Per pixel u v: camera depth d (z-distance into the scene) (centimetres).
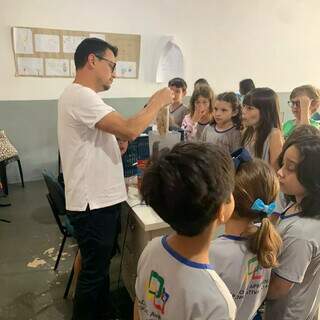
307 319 113
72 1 405
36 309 208
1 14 380
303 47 565
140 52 454
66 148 163
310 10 553
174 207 69
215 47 498
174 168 68
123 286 224
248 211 94
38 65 406
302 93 235
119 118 154
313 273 106
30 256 264
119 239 222
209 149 71
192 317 72
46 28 400
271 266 94
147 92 471
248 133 210
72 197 165
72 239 287
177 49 472
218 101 239
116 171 170
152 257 81
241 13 503
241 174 95
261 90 200
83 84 164
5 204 358
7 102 404
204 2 474
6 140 373
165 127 189
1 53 389
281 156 113
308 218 101
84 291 177
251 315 102
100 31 426
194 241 74
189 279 73
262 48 533
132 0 434
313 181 99
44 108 421
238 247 94
